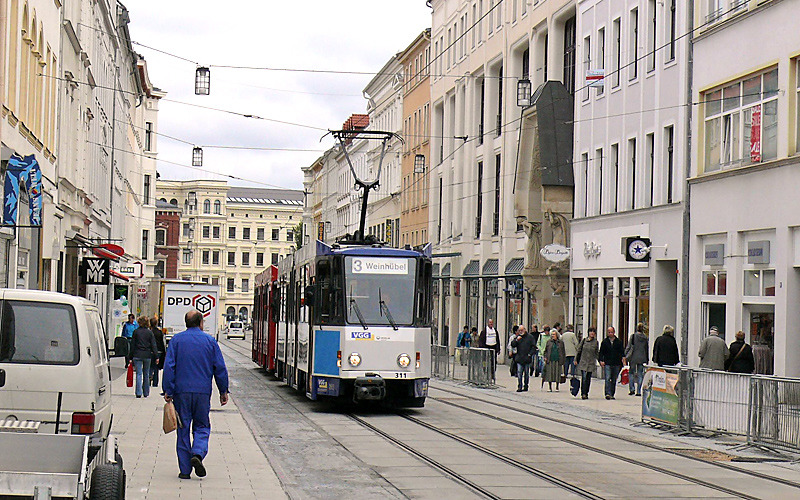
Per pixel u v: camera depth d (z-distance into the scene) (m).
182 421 13.42
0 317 10.79
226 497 12.15
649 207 35.09
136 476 13.55
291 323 29.28
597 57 40.69
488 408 25.92
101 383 11.51
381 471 14.88
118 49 64.81
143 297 51.69
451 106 67.56
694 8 32.44
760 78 28.72
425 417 23.28
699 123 31.98
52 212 29.53
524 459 16.27
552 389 33.25
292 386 28.38
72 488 8.76
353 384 23.84
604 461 16.20
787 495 13.20
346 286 23.94
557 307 45.25
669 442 19.12
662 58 34.75
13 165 22.50
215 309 53.28
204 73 33.66
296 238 147.62
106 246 42.56
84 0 44.28
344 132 33.09
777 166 27.44
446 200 67.06
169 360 13.43
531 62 50.44
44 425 10.77
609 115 39.28
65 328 10.90
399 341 23.83
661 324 34.50
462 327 61.22
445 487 13.46
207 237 152.88
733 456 17.17
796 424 17.02
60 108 36.16
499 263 53.72
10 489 8.70
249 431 19.48
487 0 58.97
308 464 15.52
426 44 74.69
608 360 29.56
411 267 24.28
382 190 91.00
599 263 39.50
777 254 27.39
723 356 25.06
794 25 26.84
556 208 43.03
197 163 50.97
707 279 31.44
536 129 45.06
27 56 28.70
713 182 30.91
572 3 44.38
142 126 98.06
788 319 26.84
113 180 61.88
